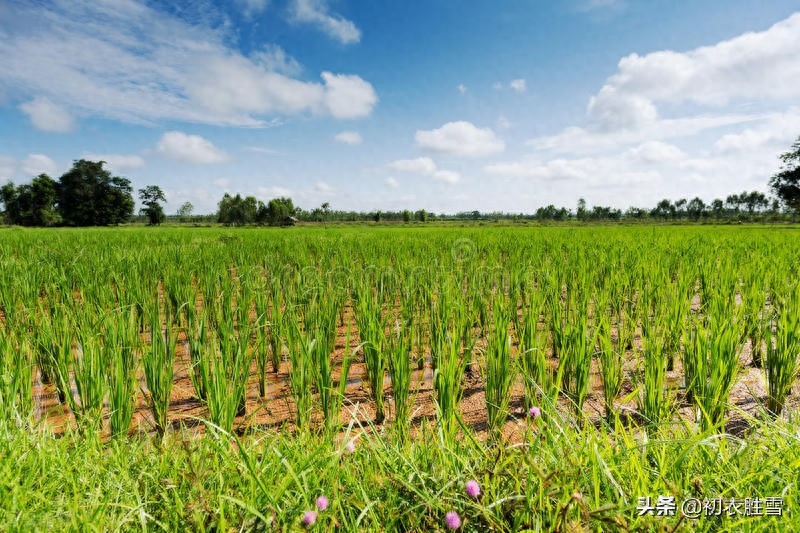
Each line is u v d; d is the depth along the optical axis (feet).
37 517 6.15
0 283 23.26
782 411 12.98
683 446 7.77
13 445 8.14
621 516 5.60
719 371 11.90
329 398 11.76
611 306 22.77
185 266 30.63
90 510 6.56
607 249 43.47
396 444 8.62
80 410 12.09
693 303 29.53
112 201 334.03
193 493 6.84
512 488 6.96
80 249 47.47
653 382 11.64
